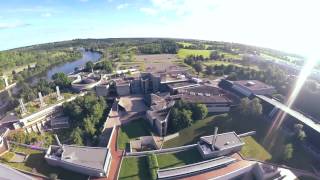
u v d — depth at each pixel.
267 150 141.25
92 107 191.50
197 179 113.81
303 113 175.88
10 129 183.00
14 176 112.69
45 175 116.12
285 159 132.38
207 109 180.25
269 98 199.62
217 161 124.94
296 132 149.12
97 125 187.88
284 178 119.94
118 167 125.19
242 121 172.50
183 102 181.75
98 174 116.38
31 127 191.00
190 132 166.62
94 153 125.56
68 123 193.38
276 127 161.00
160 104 191.12
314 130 146.62
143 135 165.25
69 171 119.56
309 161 132.62
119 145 151.38
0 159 124.19
